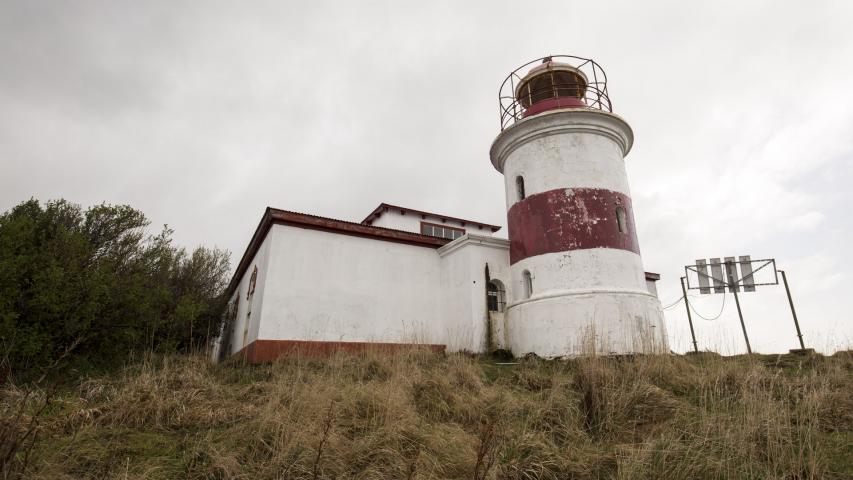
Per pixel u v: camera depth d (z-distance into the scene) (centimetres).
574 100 1708
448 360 1174
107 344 1175
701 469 562
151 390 800
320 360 1263
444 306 1752
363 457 587
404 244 1767
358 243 1670
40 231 1232
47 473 504
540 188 1570
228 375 1107
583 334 1276
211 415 730
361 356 1314
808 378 895
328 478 539
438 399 830
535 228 1553
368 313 1606
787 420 645
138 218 1477
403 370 997
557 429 700
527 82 1819
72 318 1063
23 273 1017
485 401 820
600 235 1466
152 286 1459
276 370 1111
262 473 543
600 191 1516
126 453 595
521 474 564
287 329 1453
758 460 575
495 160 1839
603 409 748
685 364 1015
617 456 595
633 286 1445
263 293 1453
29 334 988
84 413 692
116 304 1200
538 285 1504
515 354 1531
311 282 1538
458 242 1714
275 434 629
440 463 582
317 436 612
